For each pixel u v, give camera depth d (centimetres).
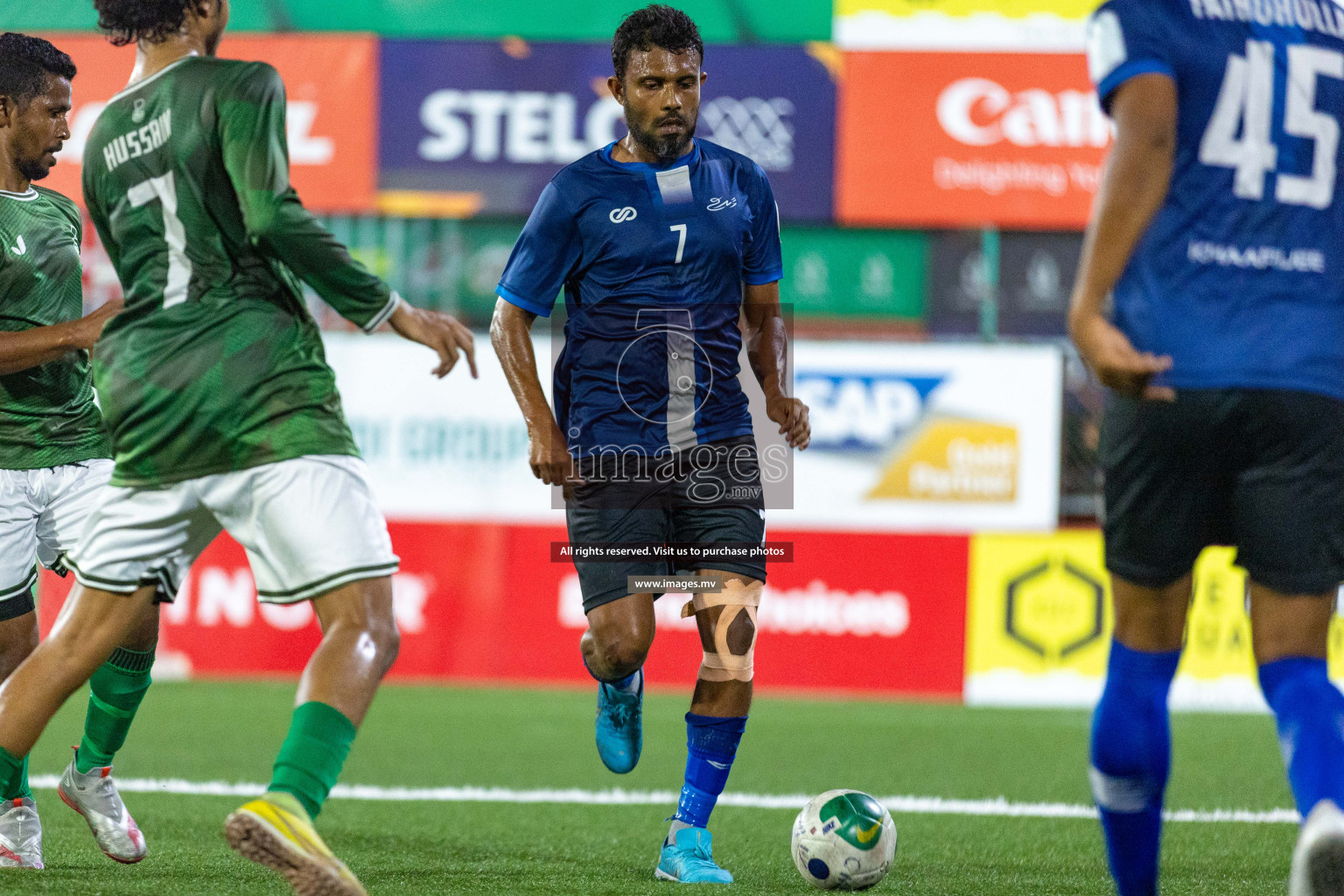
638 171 1222
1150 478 823
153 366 897
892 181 2789
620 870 1222
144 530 919
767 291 1294
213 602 2795
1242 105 804
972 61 2777
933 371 2753
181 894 1033
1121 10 805
